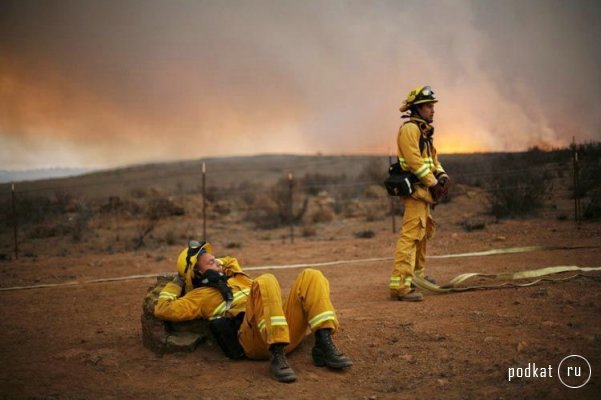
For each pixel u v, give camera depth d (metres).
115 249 17.66
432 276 9.91
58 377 5.64
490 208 18.69
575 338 5.77
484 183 23.62
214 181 60.94
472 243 13.48
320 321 5.47
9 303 9.83
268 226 21.66
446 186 8.30
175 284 6.13
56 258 16.19
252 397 5.02
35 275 13.12
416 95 8.20
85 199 31.17
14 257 16.89
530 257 10.81
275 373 5.36
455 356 5.67
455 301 7.84
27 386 5.42
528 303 7.28
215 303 6.03
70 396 5.15
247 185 42.69
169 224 22.72
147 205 26.23
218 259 6.30
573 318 6.45
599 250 10.86
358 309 7.91
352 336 6.57
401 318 7.18
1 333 7.68
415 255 8.45
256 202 26.69
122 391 5.25
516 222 16.03
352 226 19.83
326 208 23.62
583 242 11.99
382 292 9.04
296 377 5.36
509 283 8.59
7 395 5.21
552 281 8.34
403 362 5.68
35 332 7.69
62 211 28.55
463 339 6.12
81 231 21.03
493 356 5.54
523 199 17.50
